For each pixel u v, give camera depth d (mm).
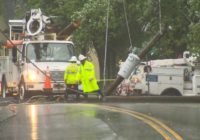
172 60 85250
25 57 72250
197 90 79438
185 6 78375
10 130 33156
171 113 41594
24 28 78188
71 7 114688
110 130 32500
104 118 38250
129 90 81188
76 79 68500
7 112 43844
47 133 31781
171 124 34750
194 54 79312
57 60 73250
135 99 65062
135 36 110250
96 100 65188
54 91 71562
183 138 29203
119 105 50375
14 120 37969
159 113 41531
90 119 37812
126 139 29188
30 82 71875
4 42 82750
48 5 121250
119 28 108125
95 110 44469
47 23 77500
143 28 105688
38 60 72875
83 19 104812
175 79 80688
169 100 64625
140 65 81000
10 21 80875
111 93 75000
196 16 77750
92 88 65375
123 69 69938
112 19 101062
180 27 80875
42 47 73500
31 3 125000
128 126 33969
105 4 101438
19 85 75062
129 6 95562
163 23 78688
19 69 75875
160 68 80500
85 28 107750
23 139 29844
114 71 119438
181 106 48562
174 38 86750
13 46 70438
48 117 39594
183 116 39375
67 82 68750
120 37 112125
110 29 107938
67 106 49625
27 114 41969
